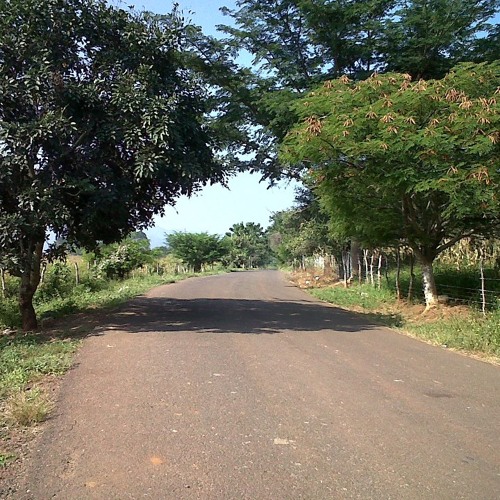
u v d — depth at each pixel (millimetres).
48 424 5309
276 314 14789
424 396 6461
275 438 4977
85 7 11648
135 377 7172
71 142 11617
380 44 20453
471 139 10258
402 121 10641
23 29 10953
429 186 10453
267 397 6297
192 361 8180
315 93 13133
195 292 23109
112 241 14617
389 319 13664
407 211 13836
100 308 16047
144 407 5855
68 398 6180
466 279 15906
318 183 14961
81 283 22891
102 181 11812
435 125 10570
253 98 22594
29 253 11906
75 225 12758
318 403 6094
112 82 11734
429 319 13078
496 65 11758
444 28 18625
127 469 4262
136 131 10984
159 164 11180
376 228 15156
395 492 3908
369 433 5152
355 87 12453
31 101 10922
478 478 4168
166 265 49344
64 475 4152
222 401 6109
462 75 11359
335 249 29547
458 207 10570
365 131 11398
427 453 4672
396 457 4574
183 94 12914
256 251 91938
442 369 7957
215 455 4559
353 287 23688
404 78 12031
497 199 10352
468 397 6434
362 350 9391
